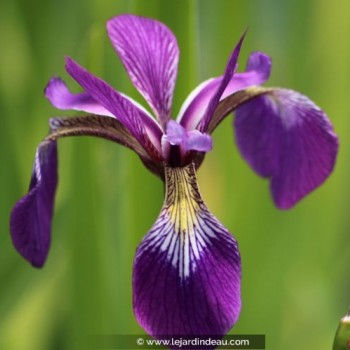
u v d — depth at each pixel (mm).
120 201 589
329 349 629
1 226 604
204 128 502
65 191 618
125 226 583
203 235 493
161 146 508
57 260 611
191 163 502
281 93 547
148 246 490
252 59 533
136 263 489
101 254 577
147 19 525
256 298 616
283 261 619
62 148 623
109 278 584
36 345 600
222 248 490
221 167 627
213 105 498
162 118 524
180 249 490
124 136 514
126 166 581
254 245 615
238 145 556
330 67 633
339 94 633
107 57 577
